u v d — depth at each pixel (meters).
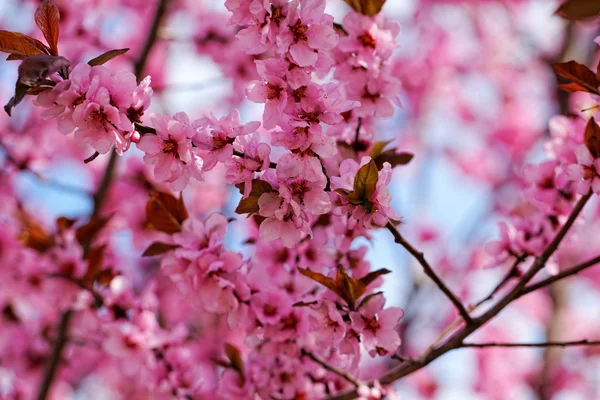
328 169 1.18
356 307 1.17
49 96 1.09
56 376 1.67
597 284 3.13
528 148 3.38
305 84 1.10
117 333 1.34
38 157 1.76
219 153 1.11
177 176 1.11
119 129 1.09
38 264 1.40
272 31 1.11
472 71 3.47
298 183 1.11
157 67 2.15
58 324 1.64
